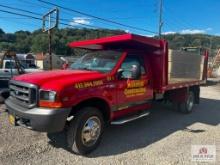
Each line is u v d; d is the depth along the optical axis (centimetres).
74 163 450
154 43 659
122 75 570
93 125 498
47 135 575
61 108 439
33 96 450
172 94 848
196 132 658
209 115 877
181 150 529
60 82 454
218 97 1359
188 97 884
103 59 590
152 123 738
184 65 842
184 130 675
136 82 611
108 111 544
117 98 557
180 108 876
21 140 540
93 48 755
